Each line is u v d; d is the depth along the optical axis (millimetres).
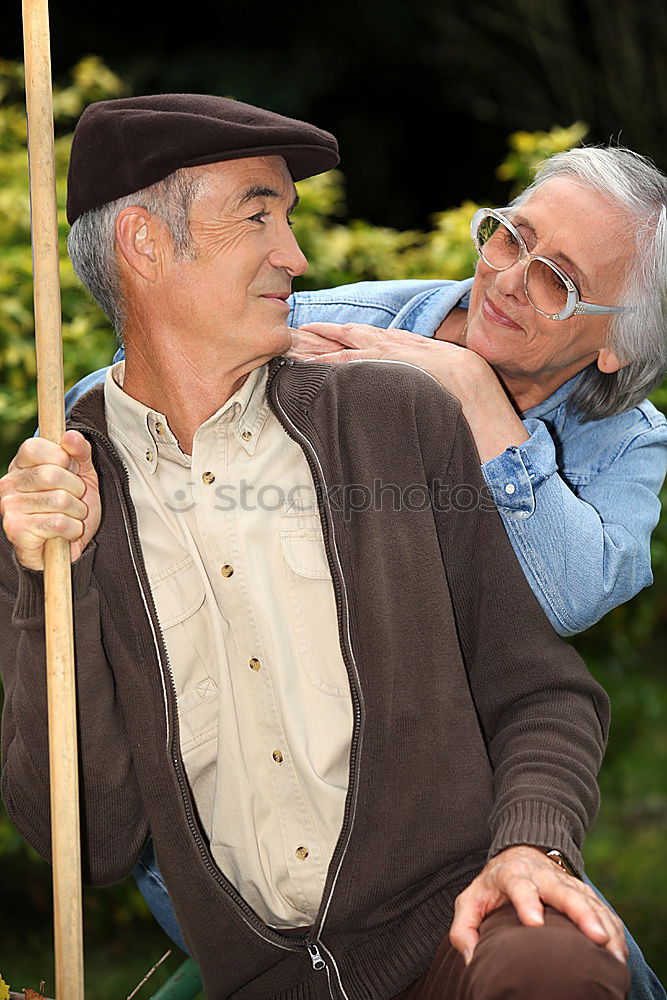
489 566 2986
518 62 12867
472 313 3551
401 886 2812
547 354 3445
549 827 2598
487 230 3504
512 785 2732
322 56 14219
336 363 3049
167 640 2898
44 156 2672
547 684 2926
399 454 2938
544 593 3291
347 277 5648
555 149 5695
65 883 2680
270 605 2844
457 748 2834
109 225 2816
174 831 2844
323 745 2836
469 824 2818
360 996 2828
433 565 2885
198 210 2748
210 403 2879
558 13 12000
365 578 2830
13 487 2697
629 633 6059
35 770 2900
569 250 3320
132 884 5867
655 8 11461
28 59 2670
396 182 14914
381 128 14812
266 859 2887
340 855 2783
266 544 2877
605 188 3348
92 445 2906
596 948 2271
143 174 2736
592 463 3641
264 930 2822
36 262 2688
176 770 2830
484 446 3275
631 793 7660
